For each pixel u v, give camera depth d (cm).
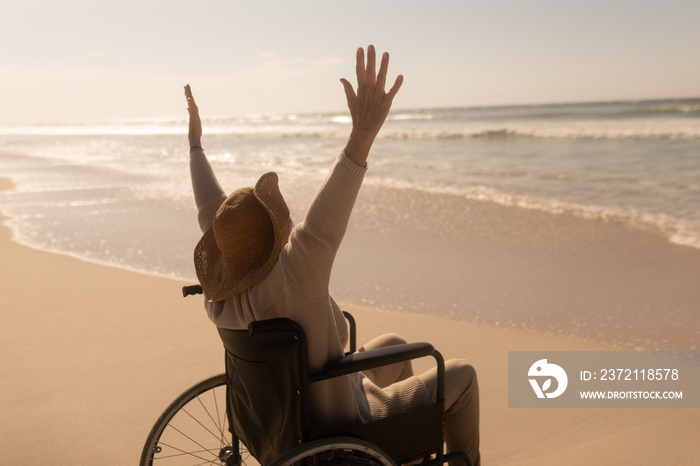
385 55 189
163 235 862
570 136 2506
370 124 192
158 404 370
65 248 789
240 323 212
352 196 197
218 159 2136
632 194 1097
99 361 430
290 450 204
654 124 2952
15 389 388
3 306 549
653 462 309
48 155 2692
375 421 222
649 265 650
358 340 472
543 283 605
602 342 462
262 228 208
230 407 255
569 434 341
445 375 246
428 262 693
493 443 335
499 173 1476
